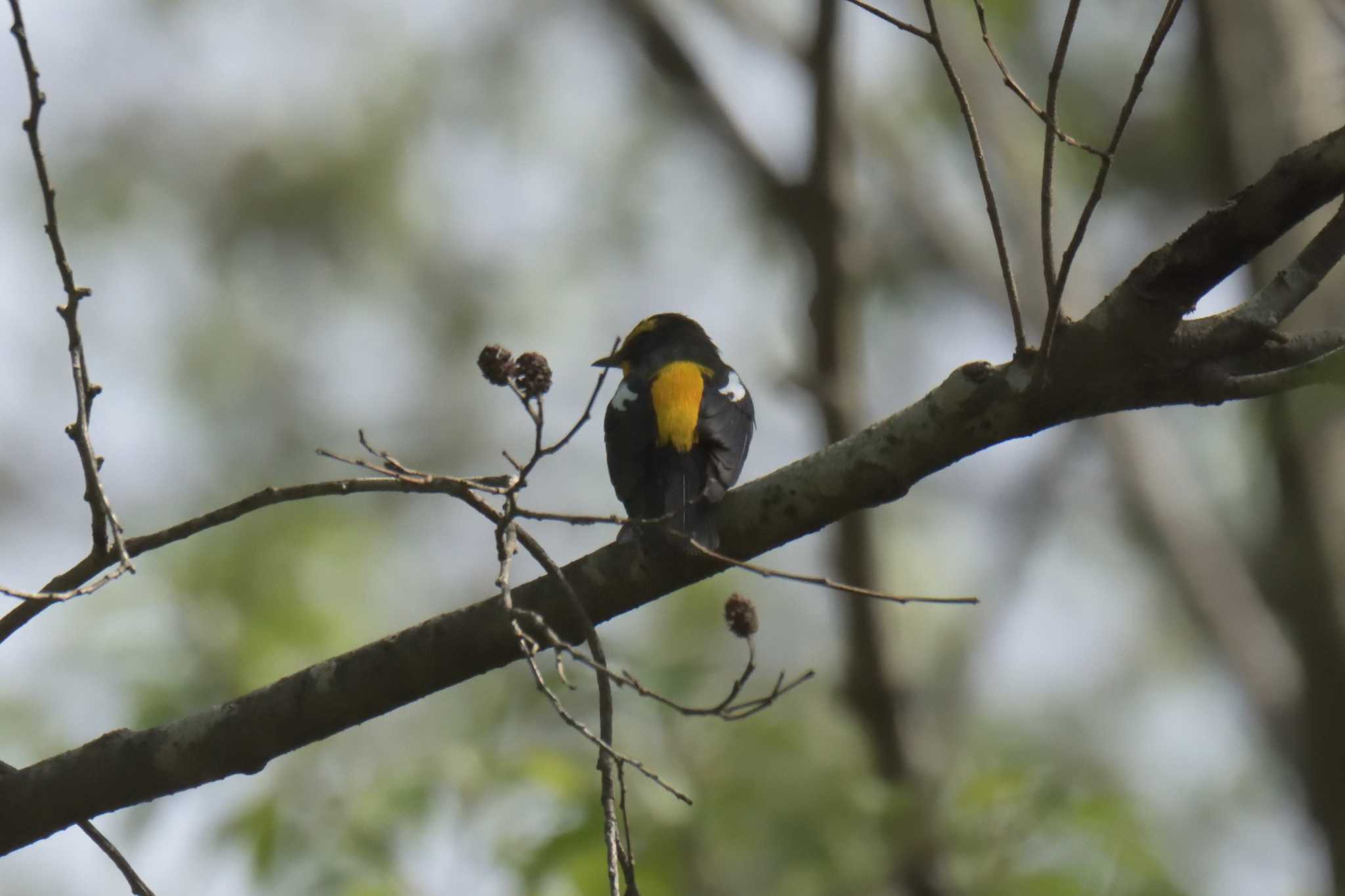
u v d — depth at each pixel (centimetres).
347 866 931
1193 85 1520
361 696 671
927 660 1623
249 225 1869
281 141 1875
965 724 1554
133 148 1847
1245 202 593
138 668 1161
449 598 1758
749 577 1562
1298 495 1196
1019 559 1672
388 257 1922
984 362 645
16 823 676
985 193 611
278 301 1902
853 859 973
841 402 1313
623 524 596
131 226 1842
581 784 952
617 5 1525
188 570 1469
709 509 678
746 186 1880
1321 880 1194
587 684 1025
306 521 1636
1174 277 606
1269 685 1399
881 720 1264
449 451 1888
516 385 586
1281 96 1269
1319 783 1193
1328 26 1293
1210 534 1497
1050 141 586
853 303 1327
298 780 1036
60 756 683
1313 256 620
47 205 596
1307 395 1173
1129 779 1595
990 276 1739
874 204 1831
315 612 1452
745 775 995
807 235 1338
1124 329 618
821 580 582
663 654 1469
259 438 1847
